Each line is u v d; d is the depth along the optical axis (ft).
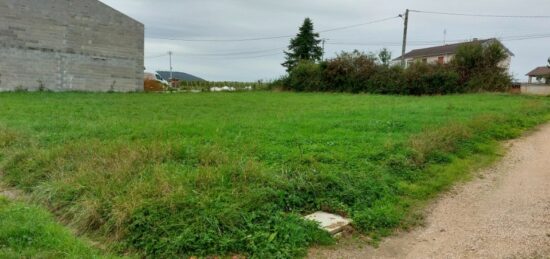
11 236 12.21
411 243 14.12
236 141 24.56
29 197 16.92
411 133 28.14
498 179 21.54
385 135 27.40
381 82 86.22
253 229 13.46
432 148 24.17
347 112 41.11
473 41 86.22
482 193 19.35
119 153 19.94
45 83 79.00
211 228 13.01
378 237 14.43
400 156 21.97
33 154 21.31
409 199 17.80
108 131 27.76
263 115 41.01
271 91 101.30
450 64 82.94
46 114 38.75
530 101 54.54
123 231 12.97
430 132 27.63
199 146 22.39
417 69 82.79
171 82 142.61
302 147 23.44
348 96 75.87
